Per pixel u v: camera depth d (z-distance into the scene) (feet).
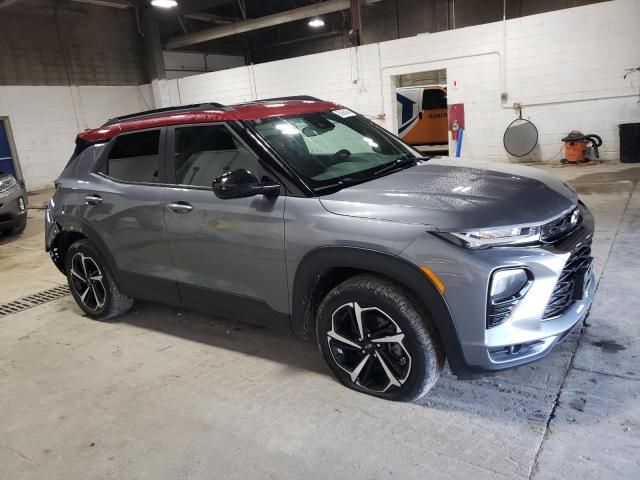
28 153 51.19
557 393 8.77
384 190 8.96
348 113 12.44
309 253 8.93
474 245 7.54
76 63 54.95
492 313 7.63
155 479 7.72
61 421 9.46
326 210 8.81
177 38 61.52
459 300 7.63
